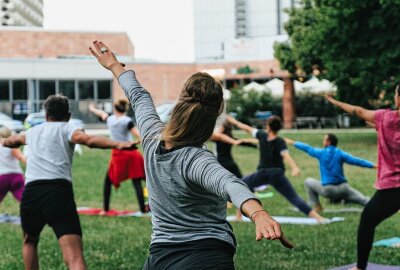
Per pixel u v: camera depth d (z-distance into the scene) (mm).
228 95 44375
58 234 5730
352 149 25172
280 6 80062
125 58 50938
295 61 34781
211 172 3039
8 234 10086
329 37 25625
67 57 49656
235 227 10281
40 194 5797
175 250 3205
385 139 6340
